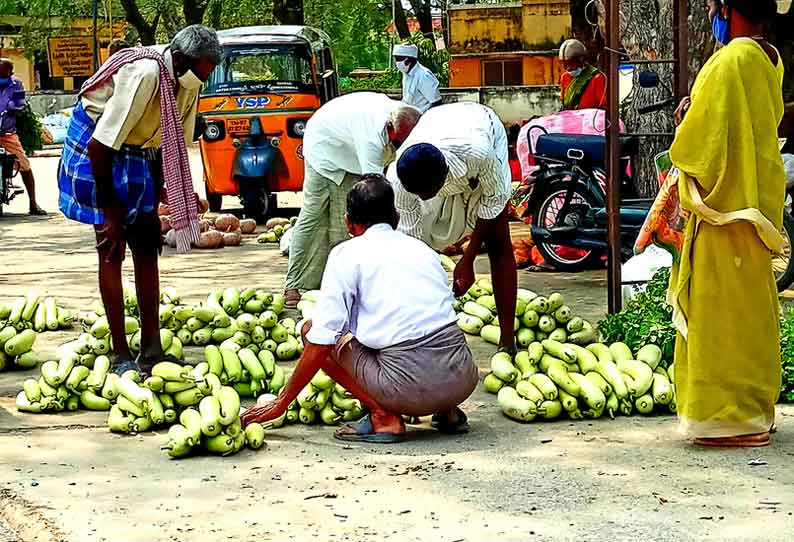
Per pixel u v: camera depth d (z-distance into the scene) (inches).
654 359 313.6
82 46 1620.3
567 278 499.8
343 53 1662.2
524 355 316.2
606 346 333.4
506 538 212.5
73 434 287.1
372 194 275.7
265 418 275.9
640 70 532.4
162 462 263.7
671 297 271.6
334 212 413.1
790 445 269.6
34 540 218.5
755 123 258.5
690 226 263.4
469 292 410.3
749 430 264.7
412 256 275.0
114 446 276.7
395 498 236.2
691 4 503.8
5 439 282.7
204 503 235.0
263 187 765.3
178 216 320.5
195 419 270.5
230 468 258.7
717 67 256.7
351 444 276.8
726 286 260.2
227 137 761.0
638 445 271.7
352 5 1534.2
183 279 514.3
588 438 278.7
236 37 774.5
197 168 1249.4
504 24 1301.7
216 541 214.1
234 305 384.2
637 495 235.8
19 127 844.6
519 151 559.8
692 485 241.4
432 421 291.3
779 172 261.4
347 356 275.9
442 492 239.6
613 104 381.7
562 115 540.7
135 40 1630.2
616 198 385.7
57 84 2164.1
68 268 552.1
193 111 333.1
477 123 313.9
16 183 1106.1
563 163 503.2
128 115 312.0
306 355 267.4
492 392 322.3
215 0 1341.0
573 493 237.6
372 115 374.9
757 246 260.5
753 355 262.2
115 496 239.8
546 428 288.8
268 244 645.9
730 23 266.8
